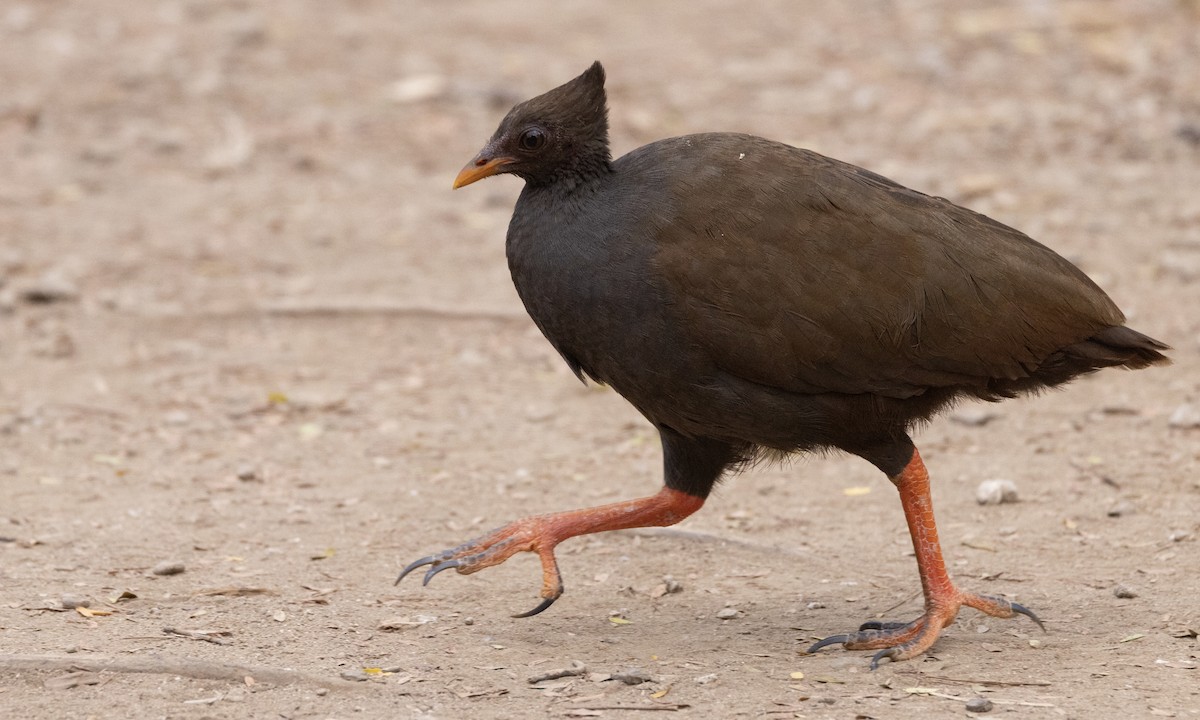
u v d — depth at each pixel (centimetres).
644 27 2823
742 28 2811
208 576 1076
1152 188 2012
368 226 1983
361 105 2420
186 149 2247
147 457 1339
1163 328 1576
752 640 970
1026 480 1263
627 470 1318
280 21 2816
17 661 884
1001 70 2530
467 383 1538
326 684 877
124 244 1903
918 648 925
